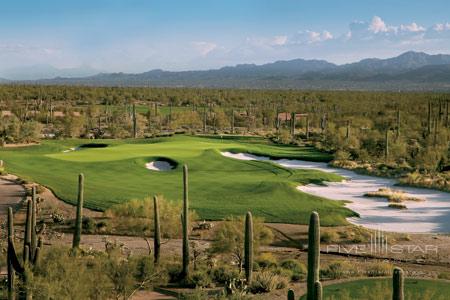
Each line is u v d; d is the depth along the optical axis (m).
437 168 93.81
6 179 74.00
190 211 57.84
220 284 38.78
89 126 152.75
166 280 38.09
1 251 40.19
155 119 169.75
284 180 81.25
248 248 36.62
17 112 160.88
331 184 82.94
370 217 62.75
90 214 59.78
